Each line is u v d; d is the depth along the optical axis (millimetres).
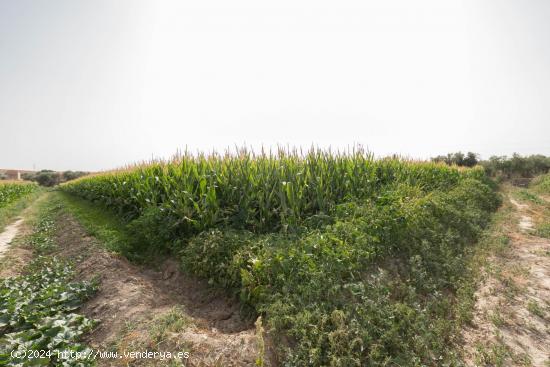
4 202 18516
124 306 4340
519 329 4078
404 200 7848
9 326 3980
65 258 6832
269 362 3131
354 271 4531
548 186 20406
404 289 4520
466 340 3873
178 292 5184
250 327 3988
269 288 4164
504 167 42688
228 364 3043
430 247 6031
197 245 5551
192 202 6953
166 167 9125
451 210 8234
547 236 8266
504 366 3391
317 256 4695
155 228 6832
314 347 3281
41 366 3166
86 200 16734
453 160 46031
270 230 6586
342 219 6387
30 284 5312
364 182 9031
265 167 7730
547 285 5301
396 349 3410
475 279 5426
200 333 3598
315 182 7617
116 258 6242
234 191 7160
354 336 3387
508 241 7707
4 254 7160
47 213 13398
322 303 3787
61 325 3854
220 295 4855
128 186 10367
